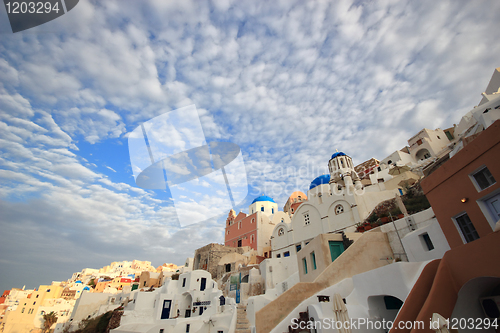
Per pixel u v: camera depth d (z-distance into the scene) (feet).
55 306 188.03
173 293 119.24
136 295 112.57
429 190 37.91
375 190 110.83
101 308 132.26
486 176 29.09
